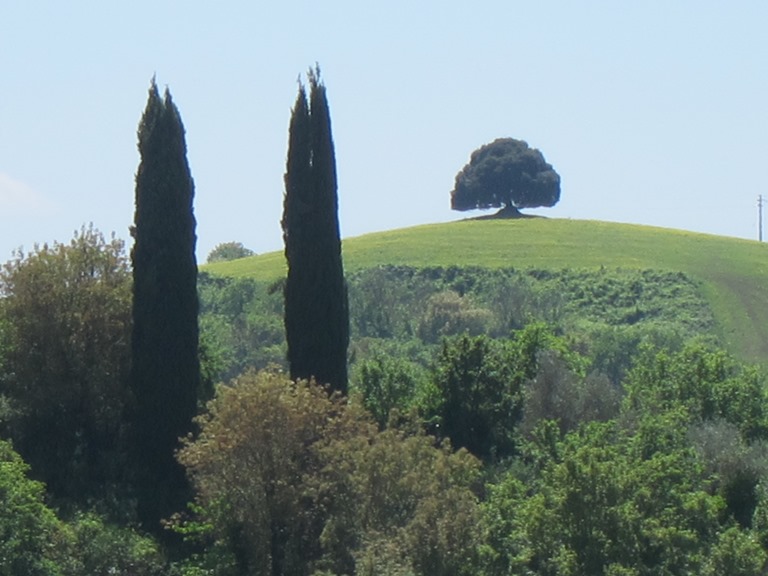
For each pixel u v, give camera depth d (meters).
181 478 144.12
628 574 99.44
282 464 121.25
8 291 155.75
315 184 151.12
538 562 107.06
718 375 176.75
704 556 108.50
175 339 146.25
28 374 152.75
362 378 167.12
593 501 105.38
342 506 113.62
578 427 148.12
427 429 159.12
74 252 157.00
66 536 124.25
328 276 150.25
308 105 152.75
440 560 100.56
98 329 154.75
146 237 147.00
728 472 137.38
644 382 179.88
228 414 122.19
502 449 159.12
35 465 147.12
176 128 149.50
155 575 128.12
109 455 148.75
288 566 118.75
